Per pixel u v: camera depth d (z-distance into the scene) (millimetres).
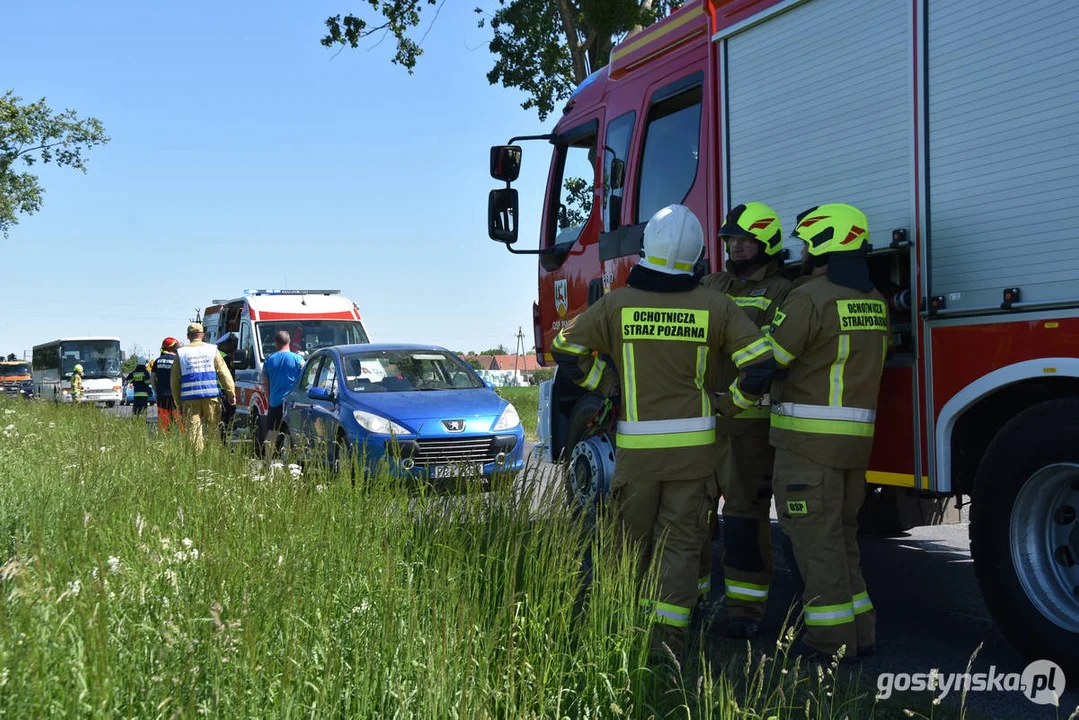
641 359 3859
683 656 3773
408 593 3326
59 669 2568
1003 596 3982
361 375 9875
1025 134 3688
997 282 3803
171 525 4426
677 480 3836
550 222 7492
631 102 6445
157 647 2832
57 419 12281
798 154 4805
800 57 4793
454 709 2689
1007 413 4133
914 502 5500
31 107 34562
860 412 4027
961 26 3951
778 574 6113
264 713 2617
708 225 5500
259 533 4301
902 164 4215
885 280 4477
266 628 3010
